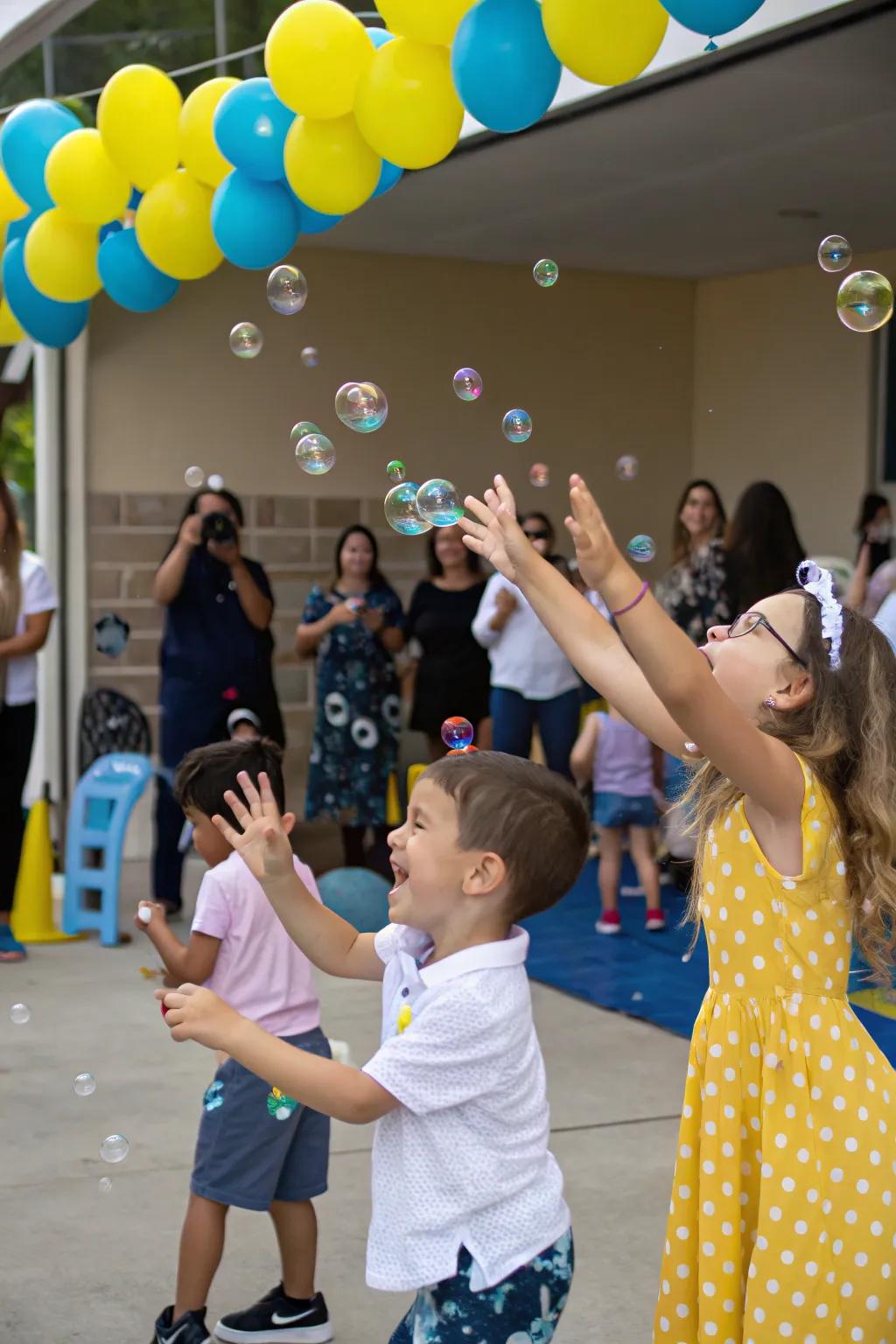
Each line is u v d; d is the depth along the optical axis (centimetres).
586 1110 385
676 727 208
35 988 509
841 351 752
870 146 514
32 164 425
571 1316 279
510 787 180
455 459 783
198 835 275
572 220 661
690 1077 197
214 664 593
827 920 190
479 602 676
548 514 805
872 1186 185
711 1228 189
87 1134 370
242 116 340
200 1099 395
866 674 197
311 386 752
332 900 509
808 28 371
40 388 710
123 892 652
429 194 604
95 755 681
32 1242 309
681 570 570
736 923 192
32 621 563
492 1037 173
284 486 750
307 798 645
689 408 836
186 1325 251
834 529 760
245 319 738
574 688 632
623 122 480
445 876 179
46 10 480
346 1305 284
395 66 307
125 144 376
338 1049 396
